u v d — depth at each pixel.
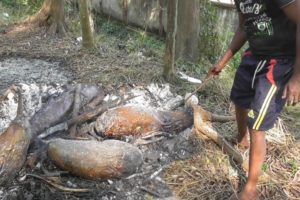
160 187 2.63
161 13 5.54
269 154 2.98
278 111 2.40
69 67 4.07
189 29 4.28
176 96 3.57
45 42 4.79
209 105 3.54
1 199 2.44
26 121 2.74
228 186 2.67
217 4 5.27
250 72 2.58
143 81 3.77
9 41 4.78
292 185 2.71
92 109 3.23
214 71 3.03
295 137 3.18
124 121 2.90
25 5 6.59
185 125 3.09
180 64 4.29
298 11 2.11
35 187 2.54
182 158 2.89
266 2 2.26
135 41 5.11
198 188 2.65
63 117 3.09
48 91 3.53
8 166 2.52
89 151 2.57
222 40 4.79
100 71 3.94
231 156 2.91
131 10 6.05
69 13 5.96
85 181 2.60
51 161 2.69
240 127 2.95
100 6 6.64
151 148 2.93
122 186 2.60
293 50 2.38
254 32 2.42
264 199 2.59
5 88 3.58
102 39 5.03
